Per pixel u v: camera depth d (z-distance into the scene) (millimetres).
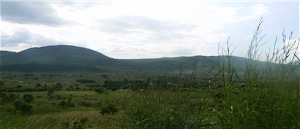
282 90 4305
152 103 5145
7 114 8484
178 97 5094
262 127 4125
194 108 4891
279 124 4074
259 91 4391
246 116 4270
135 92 5402
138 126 4941
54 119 8469
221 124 4484
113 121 5418
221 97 4840
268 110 4164
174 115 4762
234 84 4688
